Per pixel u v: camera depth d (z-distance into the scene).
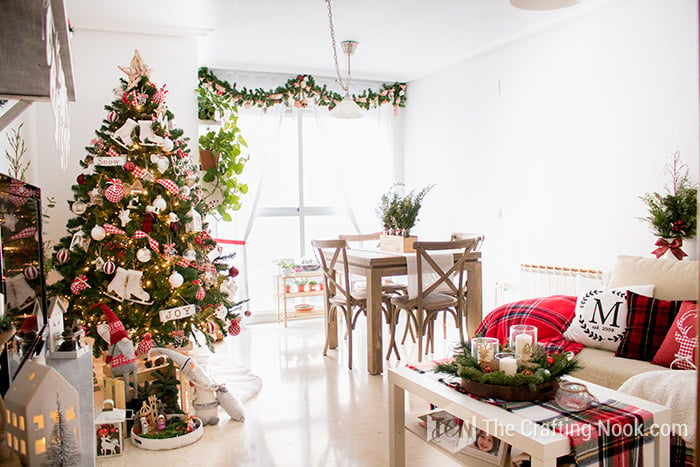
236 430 2.85
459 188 5.30
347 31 4.23
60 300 2.63
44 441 1.09
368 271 3.79
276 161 5.64
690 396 2.04
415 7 3.71
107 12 3.68
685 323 2.52
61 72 1.33
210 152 4.43
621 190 3.64
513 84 4.56
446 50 4.81
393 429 2.34
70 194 3.92
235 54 4.85
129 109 3.11
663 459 1.85
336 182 5.88
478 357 2.12
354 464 2.46
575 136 3.99
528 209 4.45
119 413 2.60
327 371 3.85
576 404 1.86
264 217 5.63
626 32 3.58
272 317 5.62
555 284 4.03
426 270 3.93
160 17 3.80
